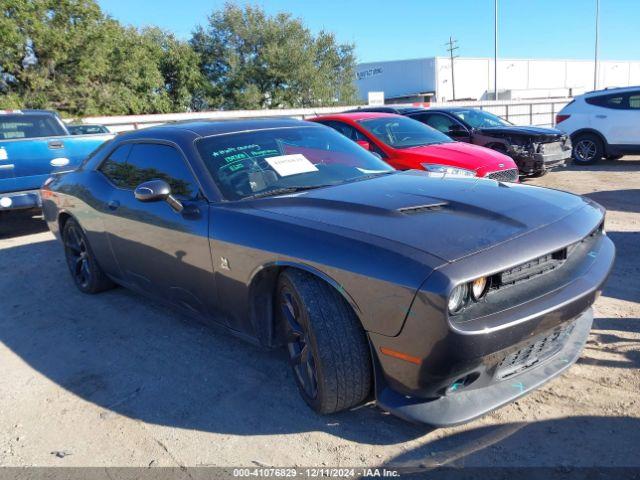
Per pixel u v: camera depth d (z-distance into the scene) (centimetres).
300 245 251
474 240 226
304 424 267
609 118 1116
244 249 275
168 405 294
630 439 236
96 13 2502
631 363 296
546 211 262
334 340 240
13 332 412
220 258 292
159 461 247
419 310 208
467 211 258
